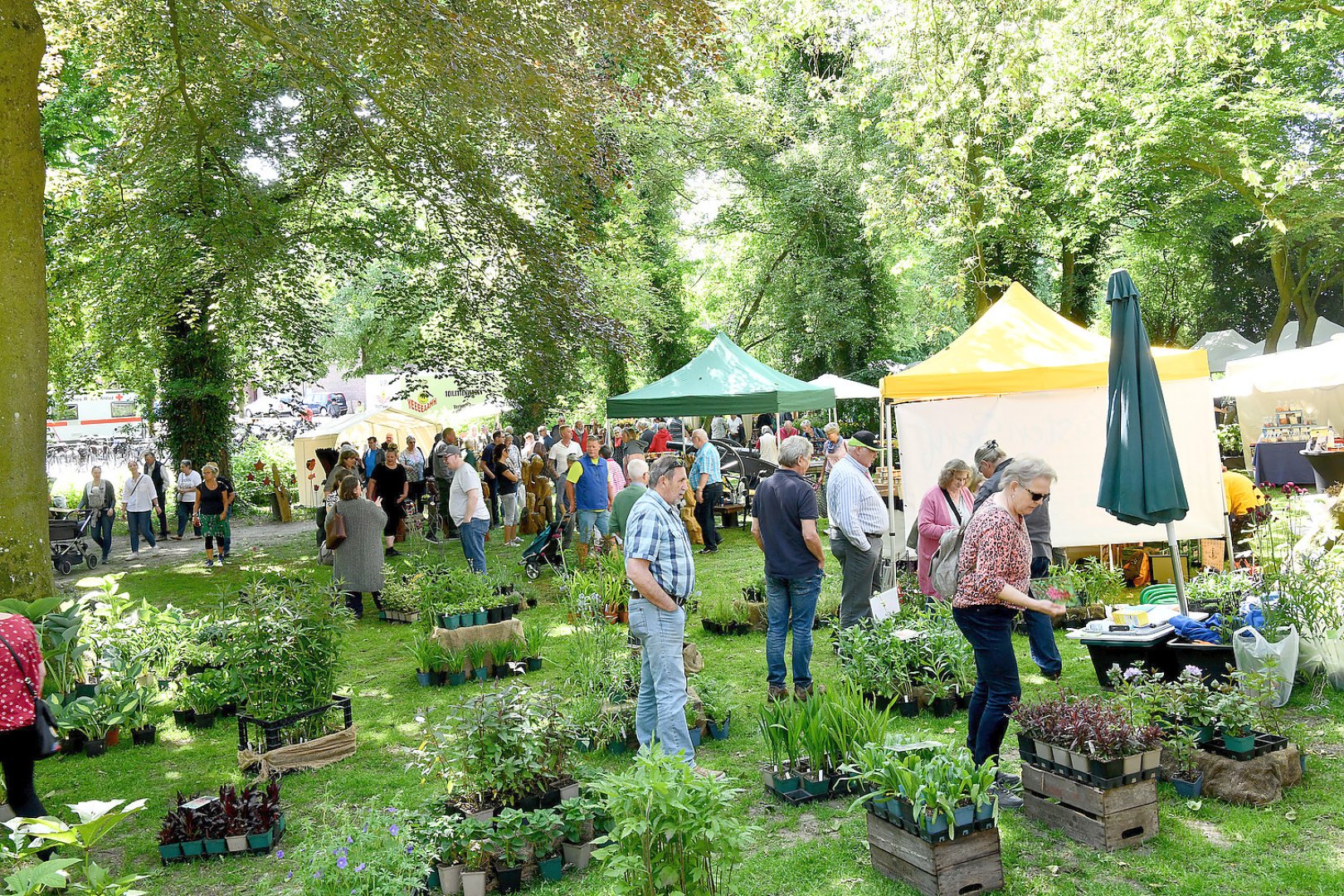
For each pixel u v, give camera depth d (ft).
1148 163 63.98
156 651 25.44
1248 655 18.21
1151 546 32.27
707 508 46.06
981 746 15.19
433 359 46.96
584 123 36.24
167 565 51.88
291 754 19.61
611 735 19.31
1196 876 12.79
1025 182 72.59
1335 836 13.73
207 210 44.47
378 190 49.49
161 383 64.18
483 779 14.85
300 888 12.27
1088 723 14.21
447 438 54.49
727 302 111.14
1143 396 20.29
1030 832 14.46
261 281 45.98
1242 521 31.14
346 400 155.53
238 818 15.74
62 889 14.39
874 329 101.60
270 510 77.97
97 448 101.81
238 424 74.95
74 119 53.62
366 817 13.39
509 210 40.04
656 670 17.30
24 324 25.62
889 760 13.43
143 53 41.98
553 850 14.21
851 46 53.01
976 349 31.27
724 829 10.73
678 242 105.70
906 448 30.58
